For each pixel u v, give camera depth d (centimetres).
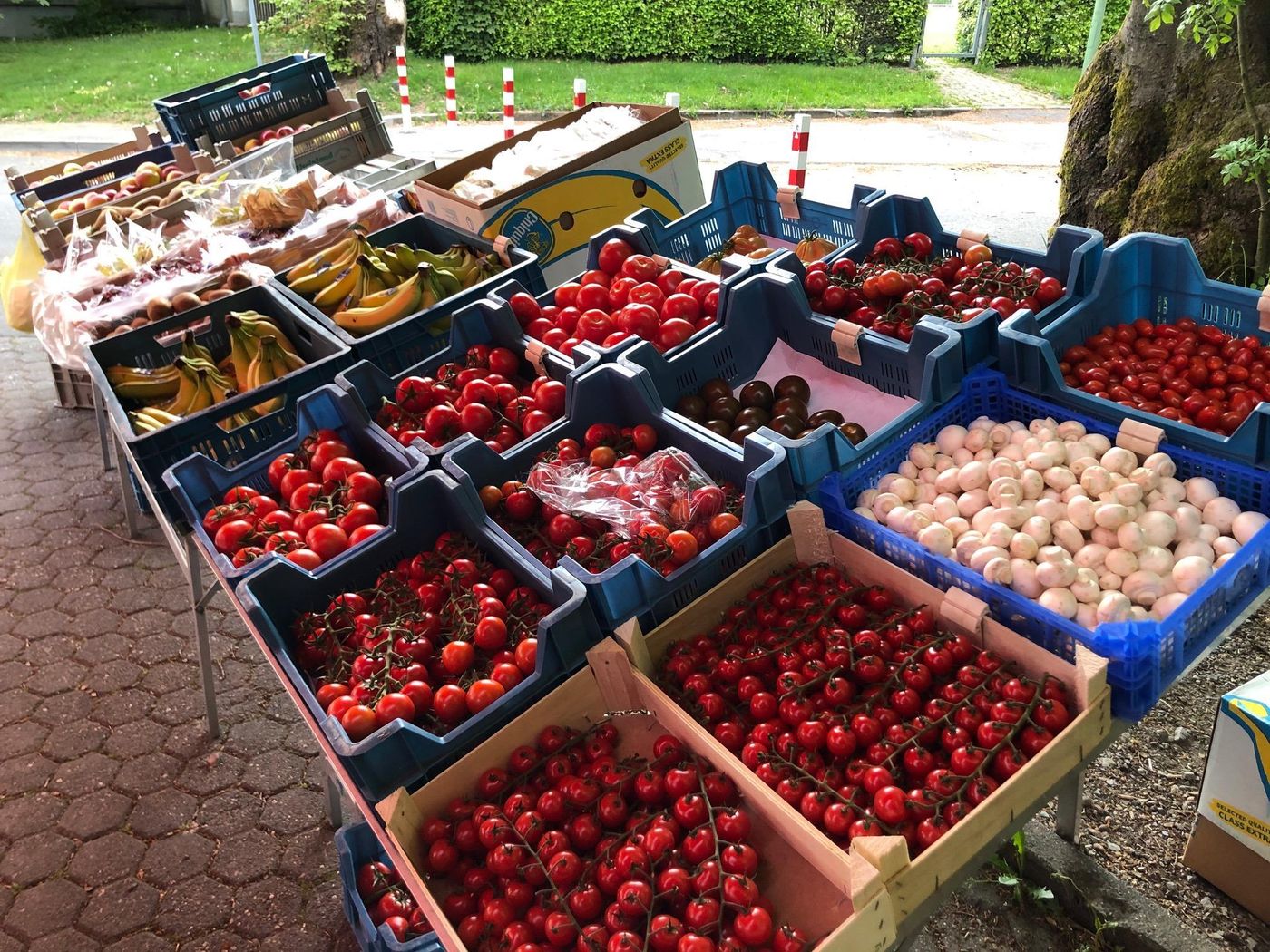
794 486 262
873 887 170
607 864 189
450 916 197
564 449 284
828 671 216
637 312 332
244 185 517
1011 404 301
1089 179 577
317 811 331
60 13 1856
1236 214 490
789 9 1553
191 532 306
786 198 432
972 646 224
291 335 397
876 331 320
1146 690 213
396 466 296
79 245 482
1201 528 247
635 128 464
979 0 1596
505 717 219
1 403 605
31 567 455
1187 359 312
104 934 294
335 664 237
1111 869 285
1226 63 493
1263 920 267
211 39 1756
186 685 386
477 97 1339
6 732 366
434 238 460
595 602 234
